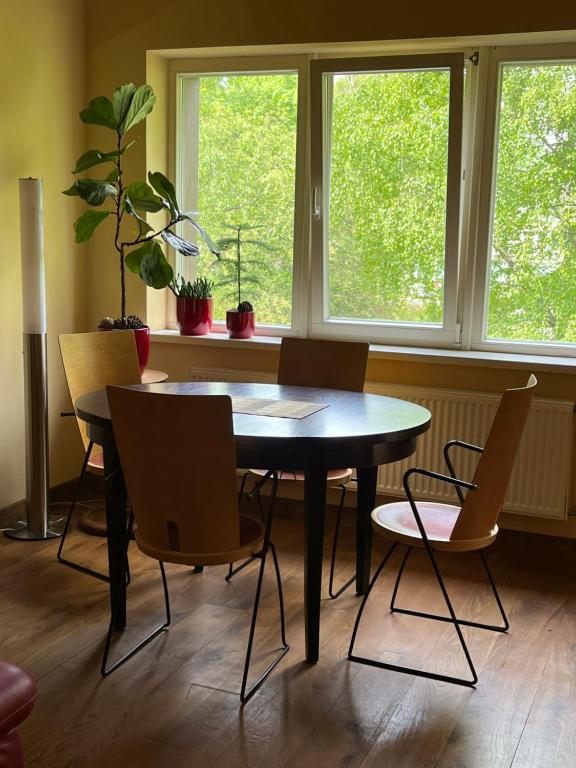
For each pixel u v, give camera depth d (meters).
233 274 4.91
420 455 4.31
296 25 4.34
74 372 3.77
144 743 2.49
